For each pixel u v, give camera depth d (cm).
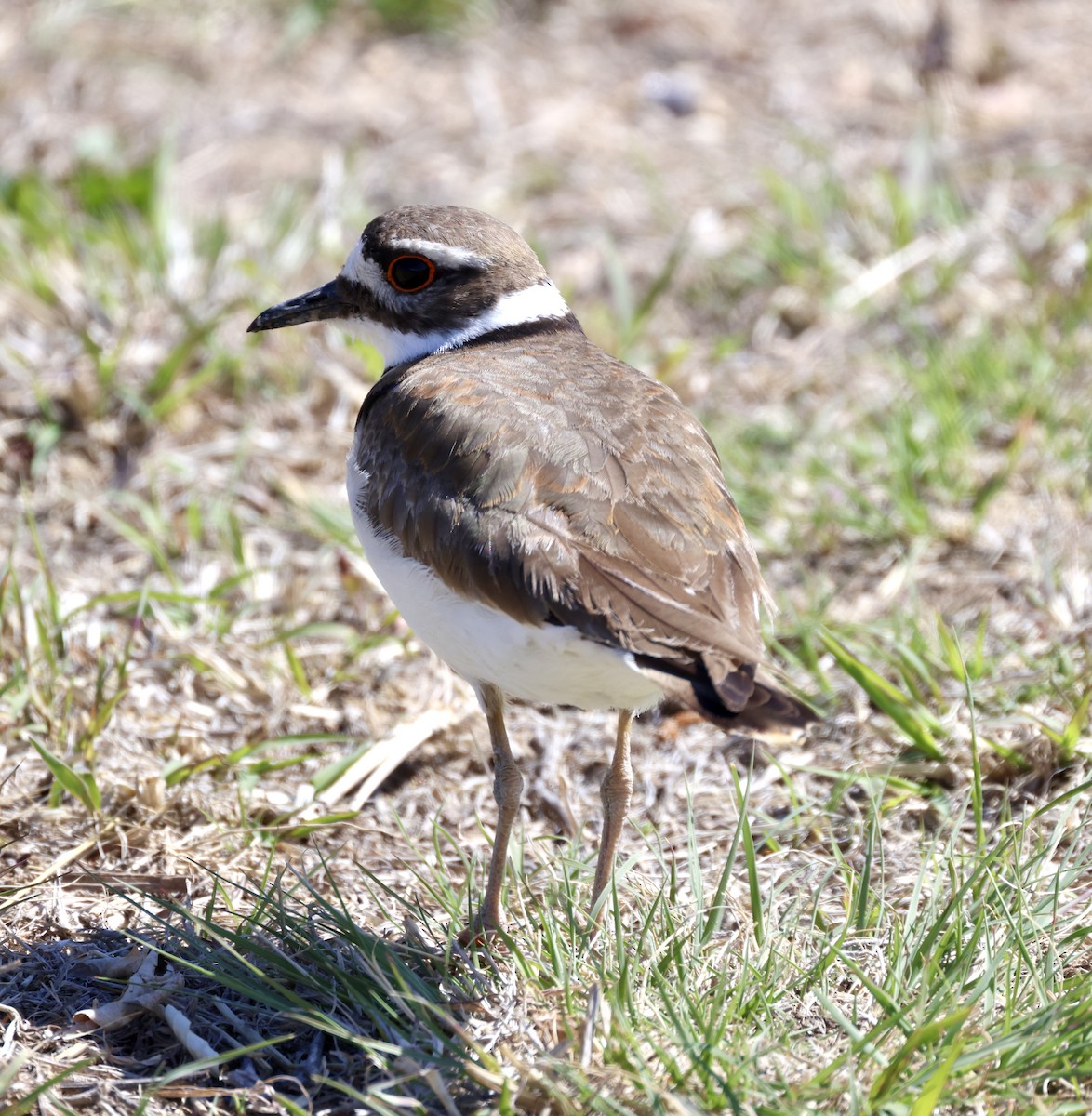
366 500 885
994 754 1001
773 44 2111
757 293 1614
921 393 1392
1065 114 1916
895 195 1641
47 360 1406
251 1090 744
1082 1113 705
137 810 979
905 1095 704
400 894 923
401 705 1108
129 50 2067
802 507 1306
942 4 2102
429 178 1817
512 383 882
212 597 1171
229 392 1424
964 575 1227
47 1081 746
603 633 772
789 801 1011
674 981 783
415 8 2134
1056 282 1574
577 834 946
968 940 805
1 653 1093
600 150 1891
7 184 1652
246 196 1762
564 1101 700
